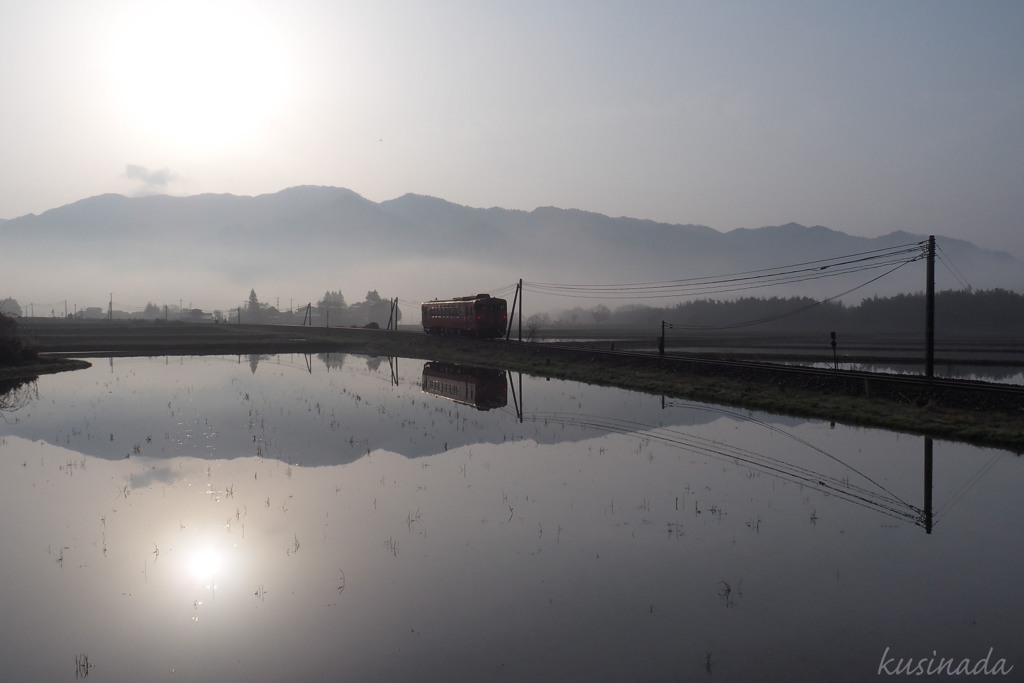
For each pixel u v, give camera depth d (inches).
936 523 631.2
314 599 475.2
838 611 450.3
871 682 362.9
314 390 1696.6
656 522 635.5
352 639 417.7
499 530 614.5
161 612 458.6
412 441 1032.8
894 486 762.2
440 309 3324.3
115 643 416.8
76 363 2358.5
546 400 1520.7
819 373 1419.8
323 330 4968.0
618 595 478.3
